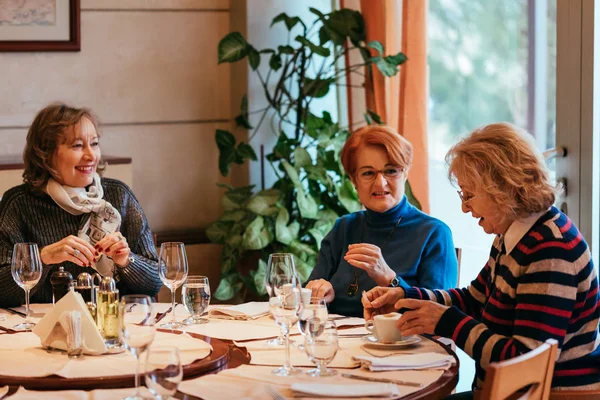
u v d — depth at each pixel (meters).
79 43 4.25
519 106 3.70
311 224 4.17
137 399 1.70
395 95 3.95
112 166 3.94
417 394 1.76
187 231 4.57
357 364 1.99
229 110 4.63
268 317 2.53
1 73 4.14
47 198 2.95
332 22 4.04
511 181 2.01
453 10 3.92
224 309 2.58
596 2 3.34
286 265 2.17
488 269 2.43
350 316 2.84
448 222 4.01
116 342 2.12
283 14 4.10
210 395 1.74
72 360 2.00
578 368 2.03
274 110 4.49
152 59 4.44
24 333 2.32
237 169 4.61
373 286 2.82
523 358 1.63
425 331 2.11
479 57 3.83
